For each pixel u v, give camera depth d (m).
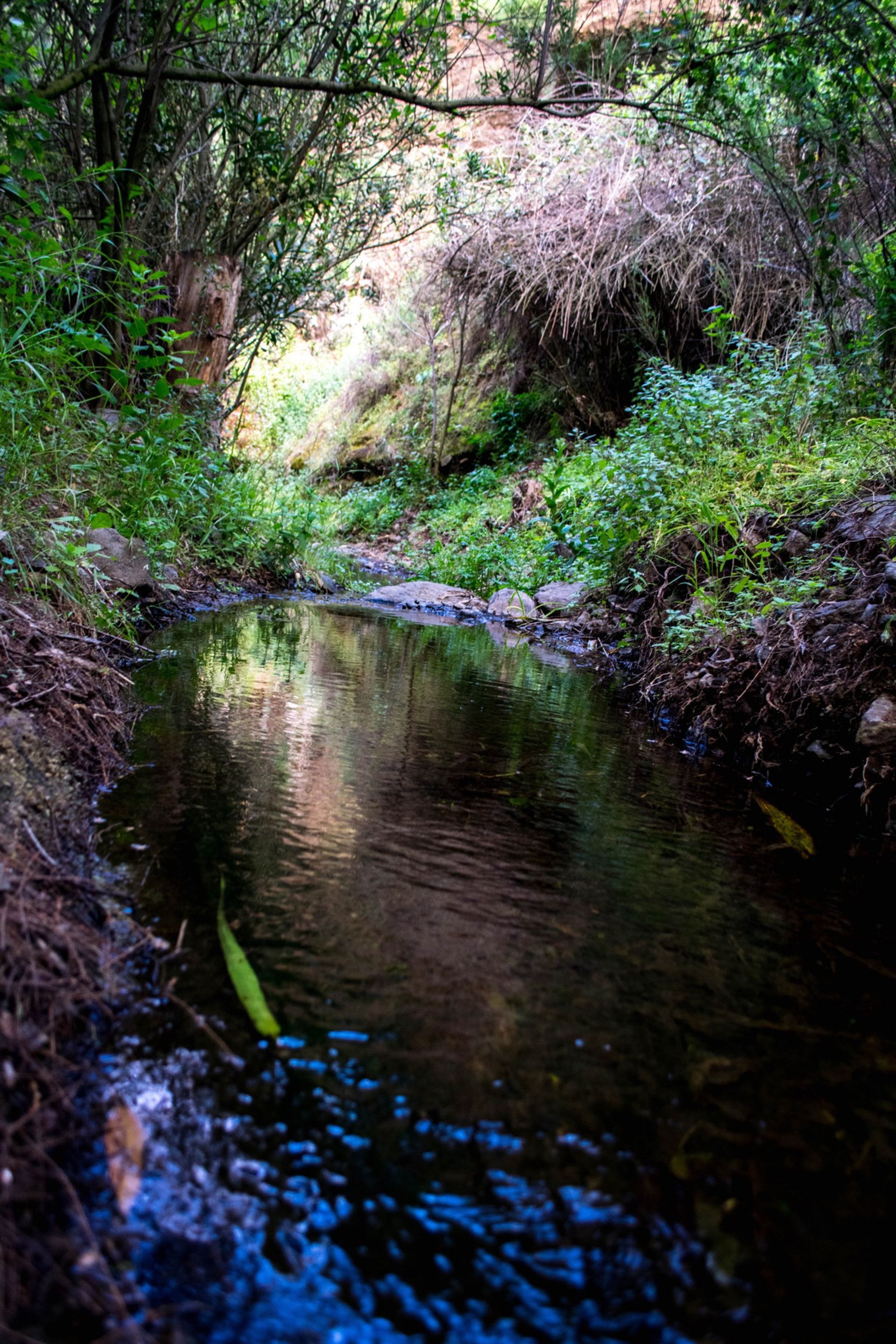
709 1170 0.85
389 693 2.93
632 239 7.49
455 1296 0.69
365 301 13.71
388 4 4.63
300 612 4.82
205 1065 0.93
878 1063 1.06
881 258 4.13
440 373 11.96
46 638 2.32
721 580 3.17
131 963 1.10
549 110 4.11
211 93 5.34
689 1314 0.69
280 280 6.54
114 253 4.49
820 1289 0.72
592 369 9.01
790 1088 1.00
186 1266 0.70
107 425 3.72
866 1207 0.82
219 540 5.55
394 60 4.33
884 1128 0.94
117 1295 0.66
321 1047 0.99
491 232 8.60
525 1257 0.74
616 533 4.20
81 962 1.04
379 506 10.38
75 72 3.52
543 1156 0.85
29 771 1.49
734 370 4.71
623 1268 0.73
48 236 3.62
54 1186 0.75
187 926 1.22
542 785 2.09
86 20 3.99
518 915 1.38
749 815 2.03
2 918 1.04
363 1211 0.77
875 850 1.90
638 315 7.83
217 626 4.00
